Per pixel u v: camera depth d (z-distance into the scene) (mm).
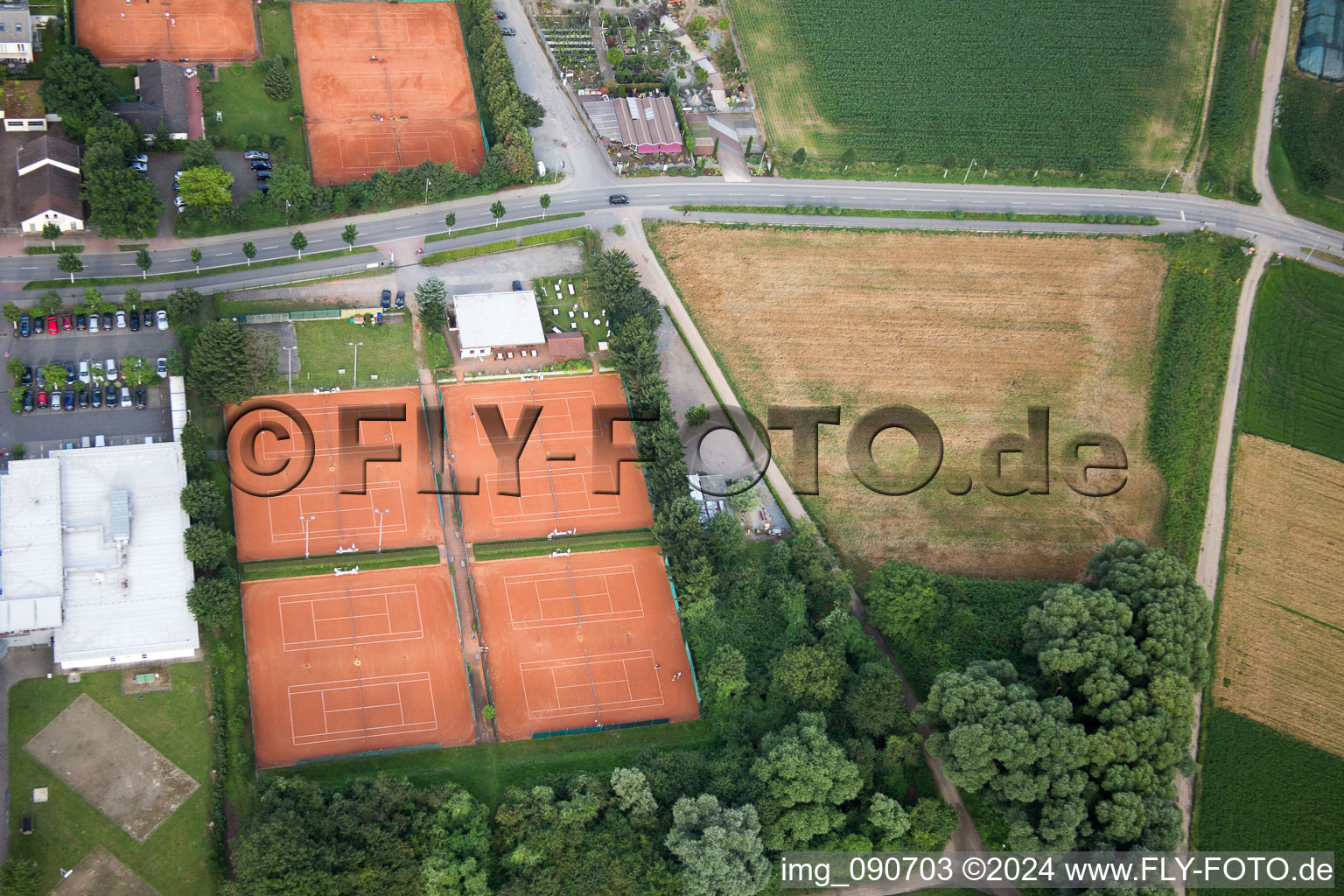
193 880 195375
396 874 192875
